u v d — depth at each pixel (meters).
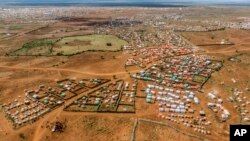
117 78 132.38
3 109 104.44
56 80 130.62
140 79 130.38
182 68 145.00
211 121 95.06
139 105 105.38
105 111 100.88
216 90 118.94
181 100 109.25
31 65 155.00
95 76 135.50
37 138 87.19
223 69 144.62
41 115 99.19
